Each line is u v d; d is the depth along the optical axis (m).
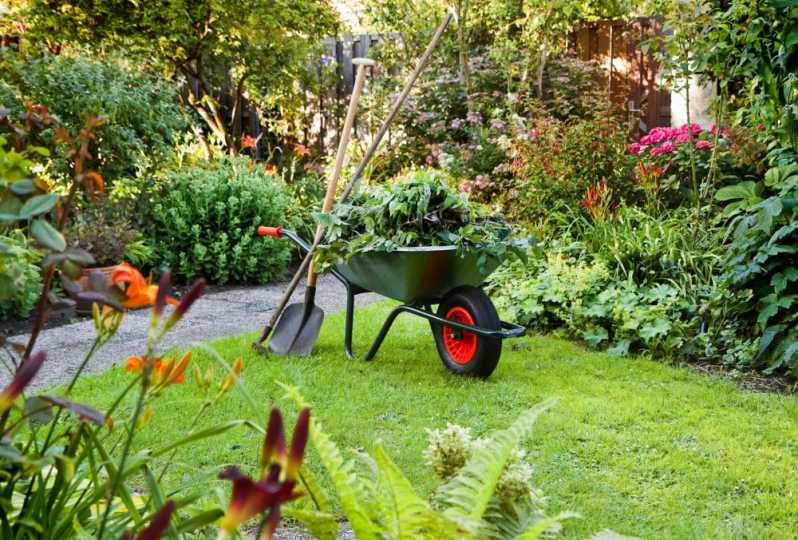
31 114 1.70
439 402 3.67
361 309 5.80
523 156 6.93
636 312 4.70
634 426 3.40
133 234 6.33
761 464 2.99
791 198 4.05
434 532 1.27
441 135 8.93
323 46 10.00
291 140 10.34
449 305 4.18
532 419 1.46
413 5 9.44
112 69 7.04
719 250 5.44
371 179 8.62
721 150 6.36
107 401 3.49
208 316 5.68
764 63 4.46
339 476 1.40
